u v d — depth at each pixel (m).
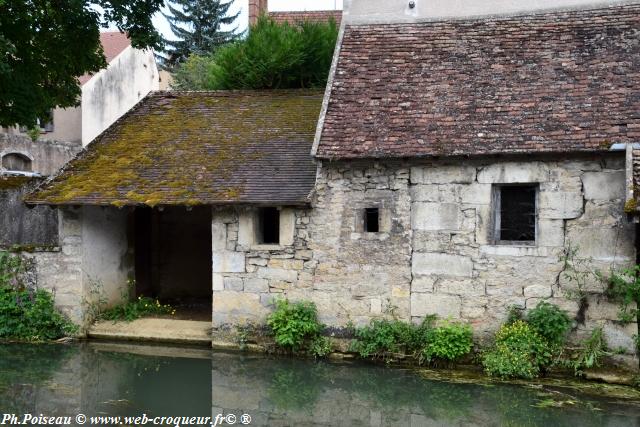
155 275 13.72
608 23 10.31
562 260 8.64
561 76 9.66
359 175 9.39
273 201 9.35
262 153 10.76
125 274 12.10
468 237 9.03
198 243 14.00
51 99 11.50
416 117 9.57
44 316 10.57
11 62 10.12
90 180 10.59
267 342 9.73
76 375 8.85
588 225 8.55
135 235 12.83
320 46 15.55
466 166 9.02
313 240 9.55
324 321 9.53
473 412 7.50
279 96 12.84
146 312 11.70
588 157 8.54
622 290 8.21
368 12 11.66
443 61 10.48
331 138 9.45
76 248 10.59
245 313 9.84
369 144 9.22
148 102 13.11
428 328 9.12
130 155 11.23
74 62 11.09
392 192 9.29
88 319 10.77
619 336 8.45
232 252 9.86
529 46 10.34
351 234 9.42
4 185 11.86
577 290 8.59
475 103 9.59
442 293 9.12
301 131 11.33
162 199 9.72
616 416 7.27
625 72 9.41
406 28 11.32
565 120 8.92
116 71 24.20
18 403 7.68
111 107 24.02
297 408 7.70
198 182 10.12
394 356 9.18
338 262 9.48
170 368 9.20
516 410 7.52
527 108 9.29
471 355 8.95
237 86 15.84
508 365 8.42
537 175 8.74
